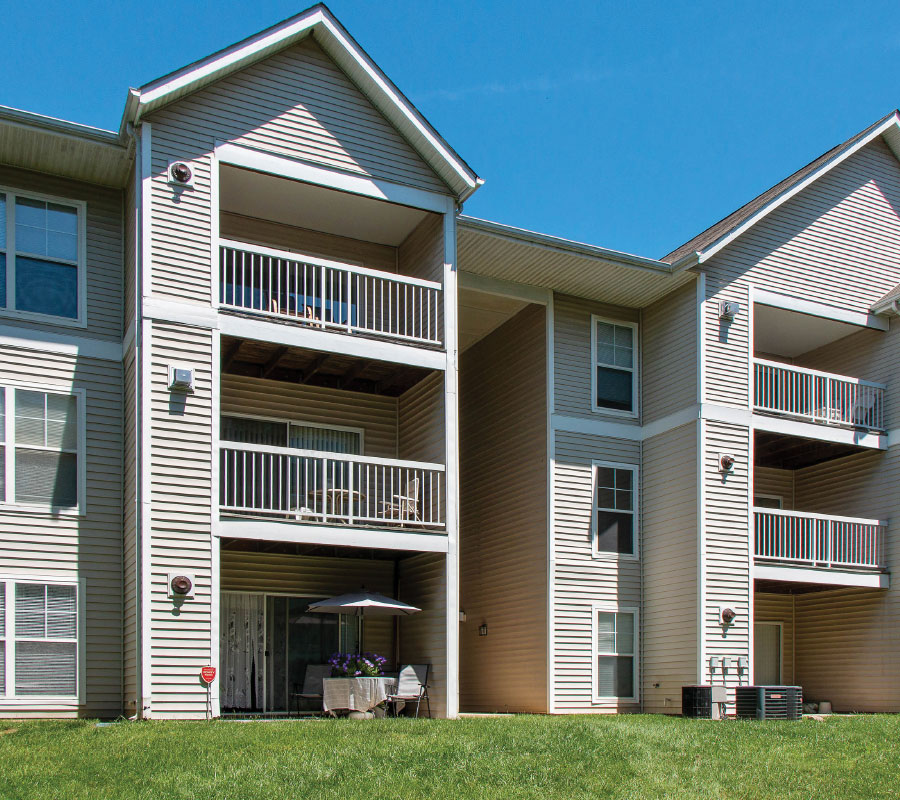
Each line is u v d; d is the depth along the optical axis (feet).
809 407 63.82
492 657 61.72
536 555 58.75
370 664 47.57
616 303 63.05
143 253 43.86
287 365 51.06
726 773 33.24
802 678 66.13
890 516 62.08
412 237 55.93
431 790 29.78
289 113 48.62
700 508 56.08
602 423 60.90
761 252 61.57
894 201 67.87
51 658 42.86
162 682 40.73
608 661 57.93
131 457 44.68
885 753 36.73
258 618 51.39
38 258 46.42
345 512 53.83
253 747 33.60
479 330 66.69
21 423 44.45
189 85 45.65
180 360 43.78
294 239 55.26
